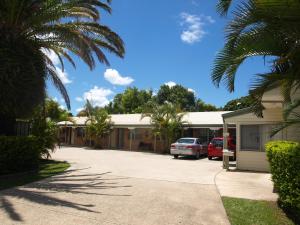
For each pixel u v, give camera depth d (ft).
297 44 20.92
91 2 45.21
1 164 40.96
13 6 41.16
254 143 54.34
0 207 24.12
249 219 23.66
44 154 63.57
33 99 43.96
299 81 23.13
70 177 41.16
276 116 52.54
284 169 24.72
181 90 193.06
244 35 21.40
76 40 43.57
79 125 123.24
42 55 47.39
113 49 52.95
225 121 56.65
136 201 28.07
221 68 22.75
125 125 107.65
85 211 24.02
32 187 32.73
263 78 22.97
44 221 21.09
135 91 205.16
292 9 18.65
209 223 22.58
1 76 39.52
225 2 22.76
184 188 35.35
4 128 45.09
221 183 39.47
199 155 79.97
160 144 102.53
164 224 21.88
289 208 25.34
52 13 42.73
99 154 84.07
